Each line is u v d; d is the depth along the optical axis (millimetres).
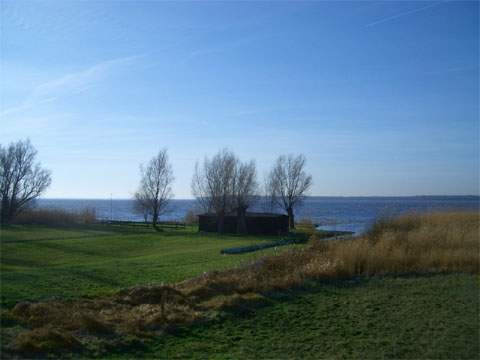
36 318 11375
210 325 12094
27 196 65875
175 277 18438
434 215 33094
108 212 138375
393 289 16703
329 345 10906
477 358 10164
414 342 11164
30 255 29234
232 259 24781
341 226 60875
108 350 10039
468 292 16266
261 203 69062
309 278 17859
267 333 11711
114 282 16828
